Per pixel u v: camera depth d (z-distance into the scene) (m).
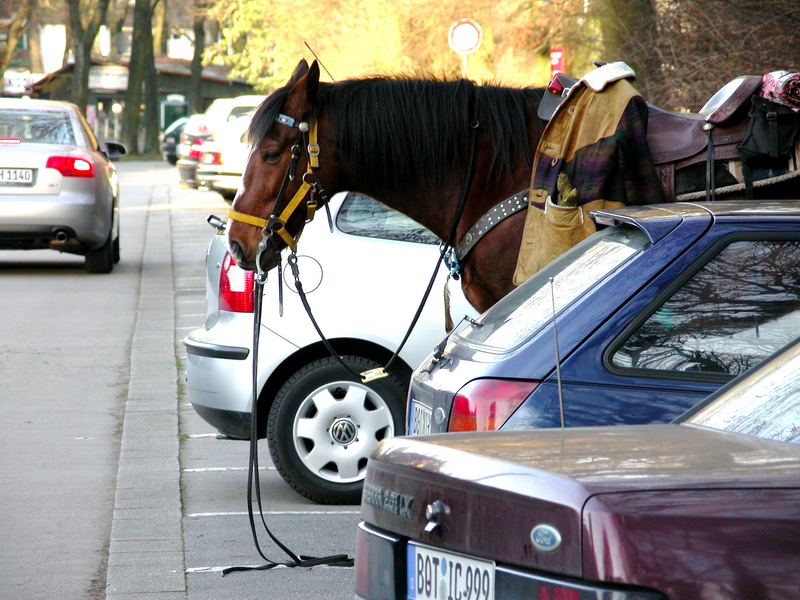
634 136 9.00
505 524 4.70
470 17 39.25
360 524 5.64
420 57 42.31
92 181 27.20
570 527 4.48
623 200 9.05
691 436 5.21
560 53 27.11
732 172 9.12
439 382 7.23
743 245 6.80
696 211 7.02
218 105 41.84
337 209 11.50
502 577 4.69
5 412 15.09
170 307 23.38
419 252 11.40
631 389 6.59
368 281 11.29
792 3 18.25
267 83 63.72
